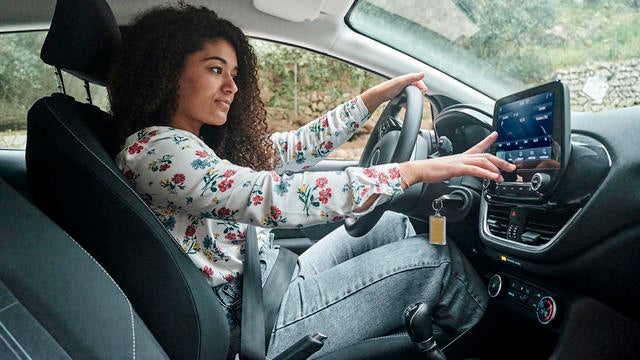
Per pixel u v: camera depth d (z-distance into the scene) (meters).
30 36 1.52
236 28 1.05
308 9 1.38
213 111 0.98
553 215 1.01
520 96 1.07
